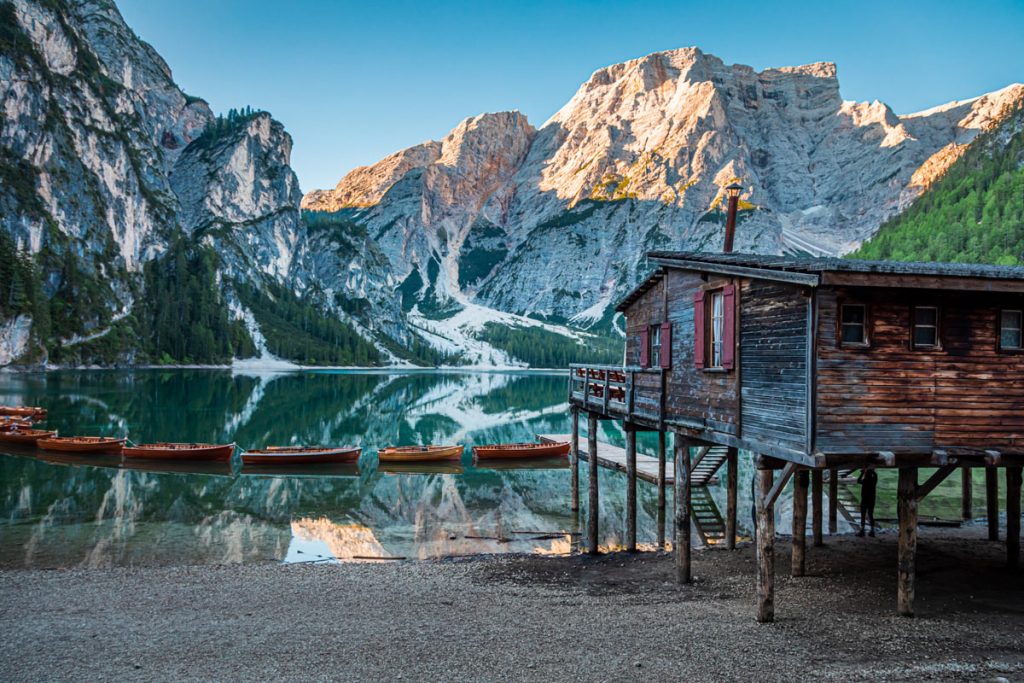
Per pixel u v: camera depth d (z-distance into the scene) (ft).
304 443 198.49
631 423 76.84
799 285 46.88
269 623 56.90
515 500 121.80
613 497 123.34
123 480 137.49
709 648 46.57
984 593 60.03
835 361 45.80
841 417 45.70
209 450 159.53
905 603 52.39
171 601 64.44
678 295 64.18
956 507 107.14
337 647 49.96
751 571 70.44
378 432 229.25
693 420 61.16
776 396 49.19
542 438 197.57
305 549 89.15
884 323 46.88
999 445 48.21
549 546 90.12
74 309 596.29
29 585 70.49
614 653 46.42
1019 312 49.16
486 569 76.38
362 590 67.87
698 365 59.31
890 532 88.17
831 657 44.24
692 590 63.77
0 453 166.71
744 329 53.36
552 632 52.01
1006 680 39.86
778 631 49.80
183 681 44.04
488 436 222.89
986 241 557.33
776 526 94.79
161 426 222.48
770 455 49.47
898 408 46.70
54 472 144.77
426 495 126.21
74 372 497.87
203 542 92.53
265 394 369.30
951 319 48.03
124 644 51.60
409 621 56.70
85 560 83.15
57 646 51.29
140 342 650.02
